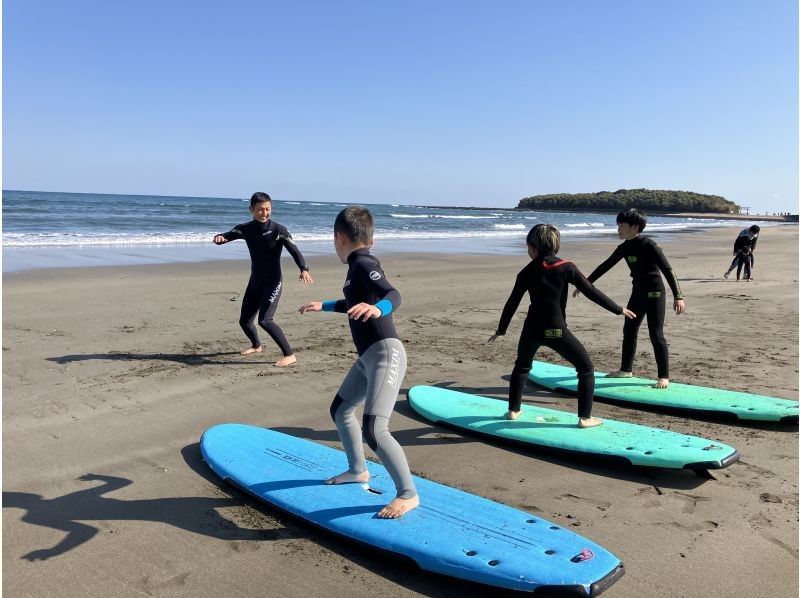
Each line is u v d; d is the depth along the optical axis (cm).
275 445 404
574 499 350
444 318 917
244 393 536
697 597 255
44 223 2647
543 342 441
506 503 344
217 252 1728
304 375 595
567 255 2103
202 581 266
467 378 612
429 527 294
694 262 1938
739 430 470
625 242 571
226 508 334
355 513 310
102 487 355
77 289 1015
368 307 290
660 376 551
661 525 319
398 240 2684
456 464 400
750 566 279
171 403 504
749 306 1049
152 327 783
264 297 628
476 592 262
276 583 266
